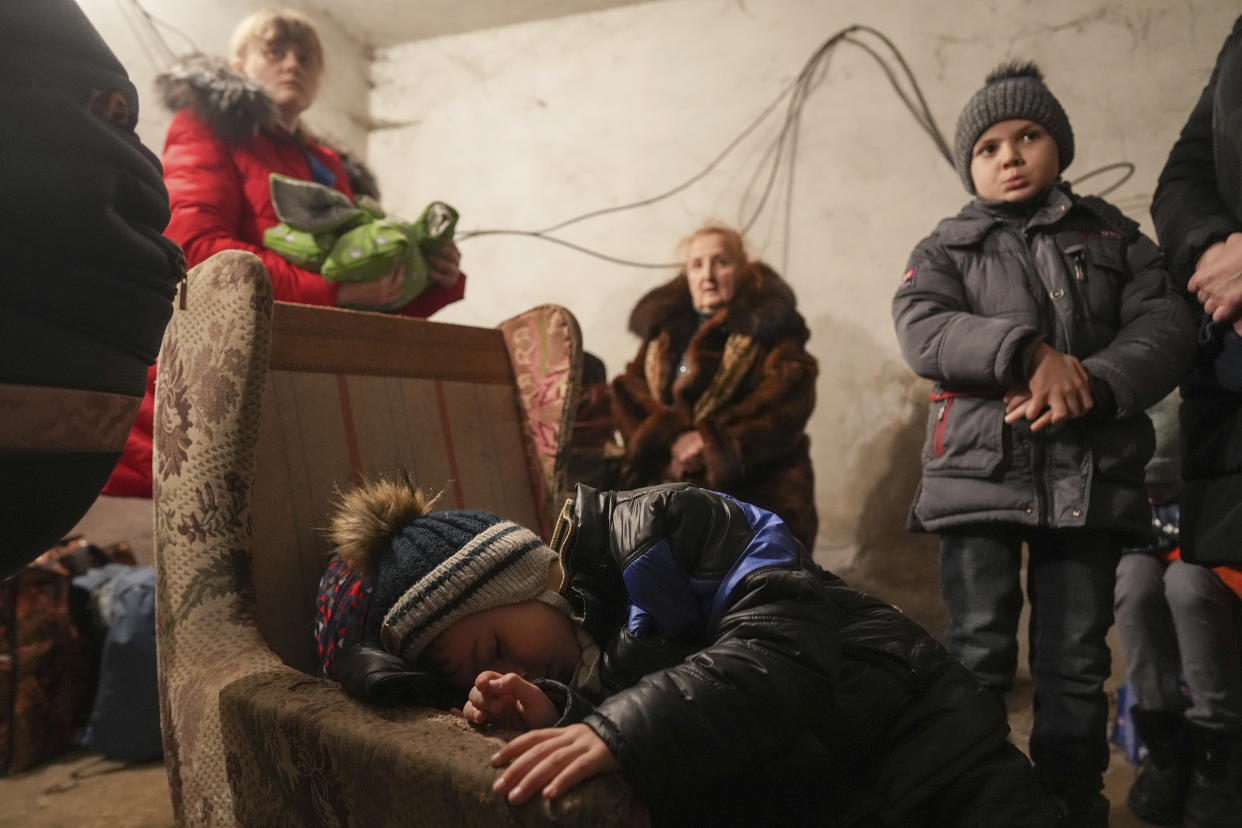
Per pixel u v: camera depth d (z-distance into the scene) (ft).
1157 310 4.73
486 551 2.73
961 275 5.22
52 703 6.53
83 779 6.12
